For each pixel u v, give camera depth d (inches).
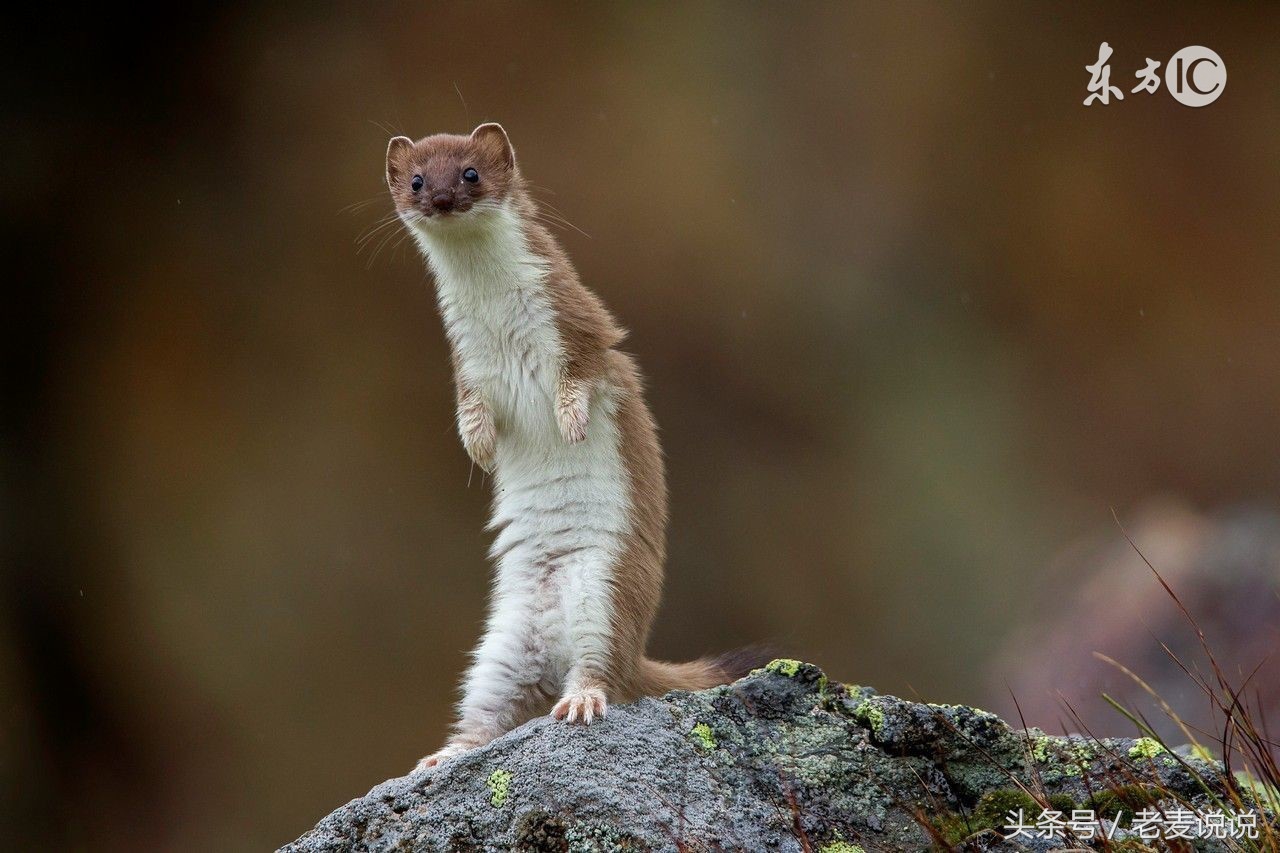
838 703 207.0
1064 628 457.7
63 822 644.1
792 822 187.8
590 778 187.3
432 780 190.7
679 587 756.0
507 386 253.4
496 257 254.4
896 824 190.7
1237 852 181.3
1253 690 354.0
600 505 244.4
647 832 181.9
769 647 266.1
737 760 196.4
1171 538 454.6
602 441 247.4
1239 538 431.8
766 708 205.5
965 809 195.5
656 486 253.0
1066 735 207.8
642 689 245.8
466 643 697.0
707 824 184.7
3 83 686.5
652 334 781.9
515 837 182.9
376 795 190.4
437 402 725.9
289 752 667.4
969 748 201.6
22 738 646.5
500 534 251.4
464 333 257.1
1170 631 409.7
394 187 274.2
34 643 660.7
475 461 254.8
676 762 193.3
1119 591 443.5
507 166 267.4
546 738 194.2
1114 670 417.1
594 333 252.4
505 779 188.5
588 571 239.1
